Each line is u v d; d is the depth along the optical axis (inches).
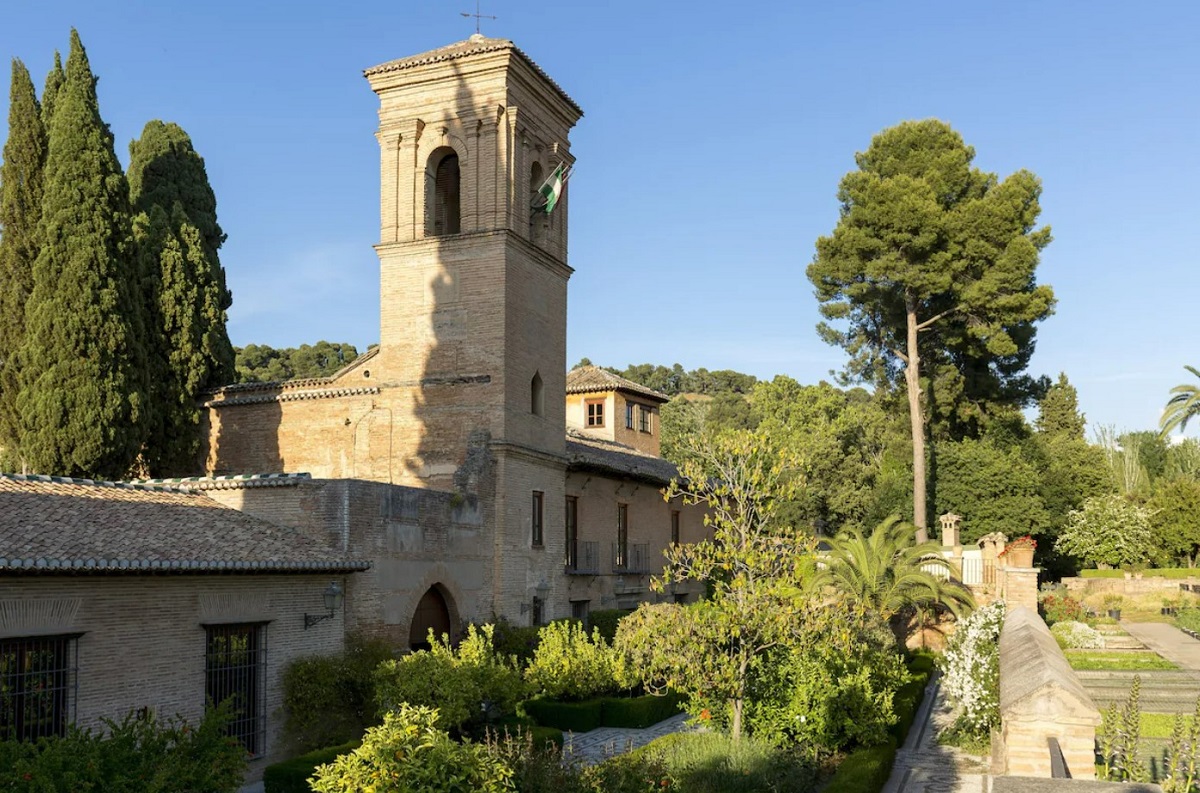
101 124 1196.5
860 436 2591.0
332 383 1310.3
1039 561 2042.3
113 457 1161.4
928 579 1216.2
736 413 3302.2
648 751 674.8
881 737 748.6
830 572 1216.2
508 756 475.8
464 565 1093.1
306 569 807.7
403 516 971.3
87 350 1147.3
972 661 813.2
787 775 636.1
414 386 1238.3
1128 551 1950.1
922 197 1772.9
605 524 1477.6
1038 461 2071.9
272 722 786.2
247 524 859.4
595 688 1005.8
